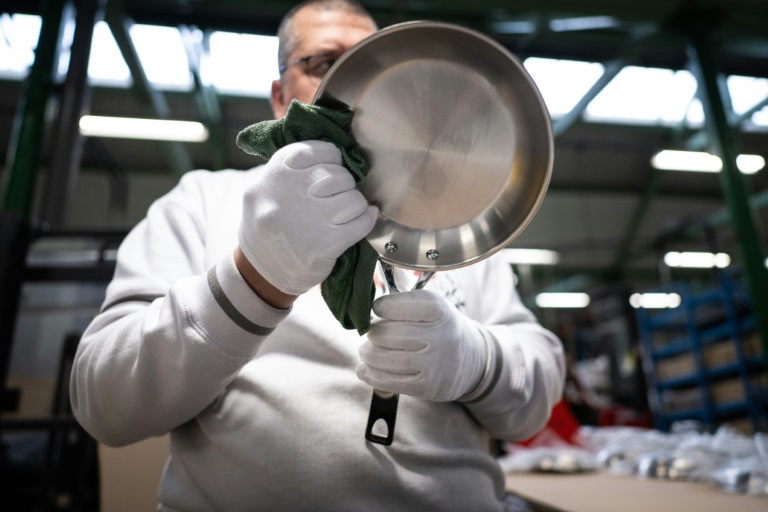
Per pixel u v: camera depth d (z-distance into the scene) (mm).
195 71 5727
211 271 612
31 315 2383
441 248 596
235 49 5828
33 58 3232
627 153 9656
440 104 569
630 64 6559
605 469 1638
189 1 4871
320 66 892
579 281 11016
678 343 5914
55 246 4945
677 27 5105
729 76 6832
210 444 676
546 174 558
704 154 7141
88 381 652
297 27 917
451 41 549
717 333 5441
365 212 543
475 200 584
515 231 576
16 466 2064
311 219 516
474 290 868
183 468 688
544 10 4484
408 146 574
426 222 593
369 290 560
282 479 625
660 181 10188
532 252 9602
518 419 765
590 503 1095
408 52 555
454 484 661
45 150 6410
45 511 1807
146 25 5000
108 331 670
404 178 579
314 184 513
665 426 6012
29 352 2332
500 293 903
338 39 884
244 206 549
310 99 889
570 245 10305
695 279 11211
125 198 6004
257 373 682
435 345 585
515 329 868
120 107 6980
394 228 597
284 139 565
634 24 5129
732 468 1232
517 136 570
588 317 8336
